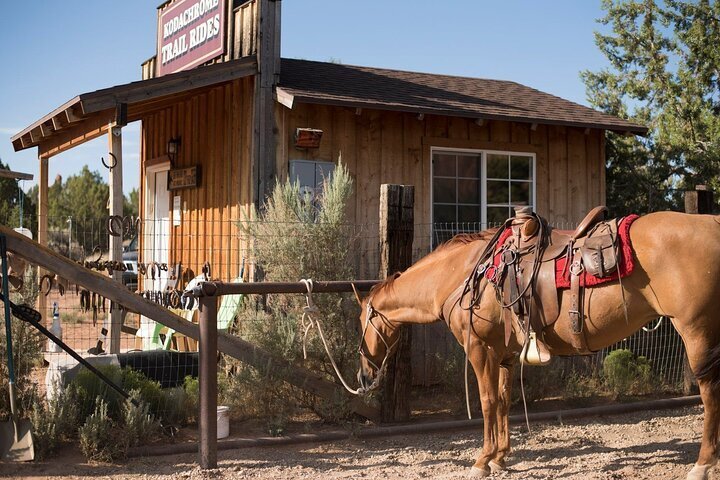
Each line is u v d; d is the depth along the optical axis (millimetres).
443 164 9766
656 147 14867
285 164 8758
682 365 8852
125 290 6270
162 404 6625
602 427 7008
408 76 11281
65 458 5824
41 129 9859
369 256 8977
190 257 10648
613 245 4598
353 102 8500
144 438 6094
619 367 8219
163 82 8141
